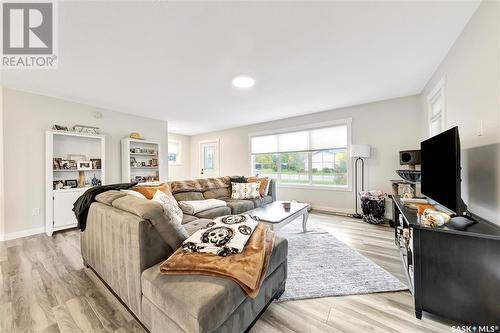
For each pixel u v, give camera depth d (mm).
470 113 1657
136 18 1541
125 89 2951
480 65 1505
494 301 1152
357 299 1537
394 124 3469
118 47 1914
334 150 4203
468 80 1675
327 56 2127
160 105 3734
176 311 952
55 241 2729
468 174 1703
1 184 2779
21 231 2924
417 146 3275
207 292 952
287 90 3057
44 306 1453
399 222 2270
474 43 1568
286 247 1578
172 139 6438
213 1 1391
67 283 1731
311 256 2229
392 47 1980
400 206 1903
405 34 1786
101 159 3629
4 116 2803
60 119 3322
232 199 3635
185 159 6777
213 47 1936
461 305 1218
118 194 1684
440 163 1628
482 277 1174
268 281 1364
